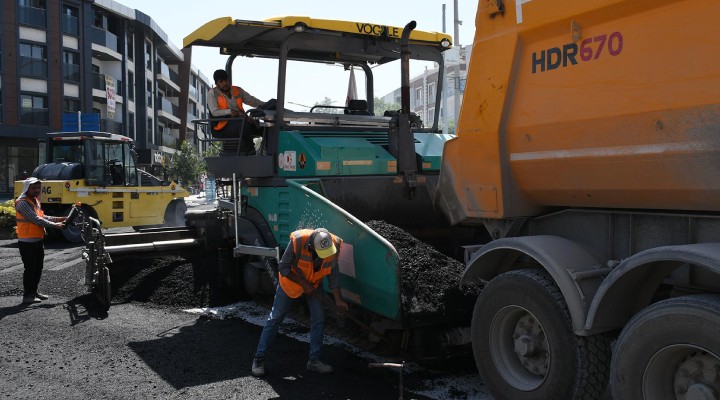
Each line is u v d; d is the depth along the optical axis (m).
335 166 5.68
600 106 3.00
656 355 2.63
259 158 5.98
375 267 4.24
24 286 7.04
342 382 4.27
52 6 36.34
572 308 3.03
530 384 3.36
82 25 38.25
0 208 15.12
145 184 15.95
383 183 5.93
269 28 5.95
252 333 5.59
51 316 6.39
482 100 3.71
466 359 4.71
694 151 2.62
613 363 2.82
